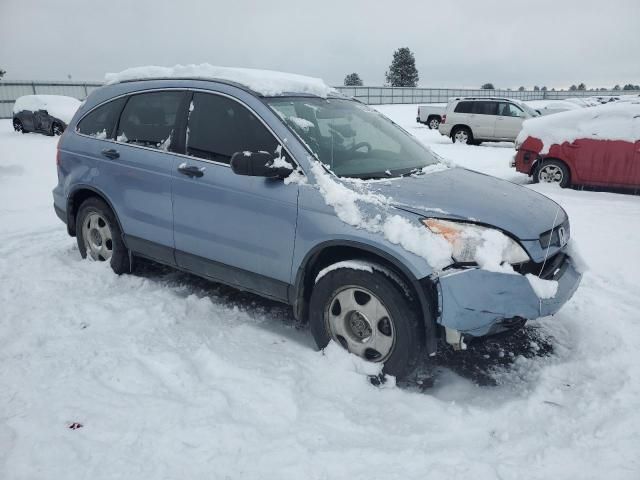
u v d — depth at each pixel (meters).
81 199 4.75
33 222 6.55
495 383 3.08
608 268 4.86
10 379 2.88
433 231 2.74
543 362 3.31
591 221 6.47
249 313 3.92
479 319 2.69
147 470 2.23
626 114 8.07
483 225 2.81
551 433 2.54
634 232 5.97
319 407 2.74
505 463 2.32
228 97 3.60
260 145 3.38
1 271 4.57
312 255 3.10
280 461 2.31
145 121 4.11
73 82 34.44
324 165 3.19
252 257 3.40
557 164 8.63
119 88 4.42
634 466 2.28
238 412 2.65
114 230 4.38
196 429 2.48
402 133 4.24
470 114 17.28
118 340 3.33
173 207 3.79
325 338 3.20
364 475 2.23
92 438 2.41
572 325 3.75
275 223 3.22
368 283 2.89
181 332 3.50
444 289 2.67
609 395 2.81
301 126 3.40
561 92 56.16
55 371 2.97
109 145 4.29
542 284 2.74
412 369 2.90
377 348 2.99
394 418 2.68
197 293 4.25
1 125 24.73
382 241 2.80
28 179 9.80
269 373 3.02
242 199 3.36
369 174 3.28
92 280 4.36
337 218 2.96
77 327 3.51
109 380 2.90
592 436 2.49
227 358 3.19
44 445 2.34
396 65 81.19
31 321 3.57
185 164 3.68
